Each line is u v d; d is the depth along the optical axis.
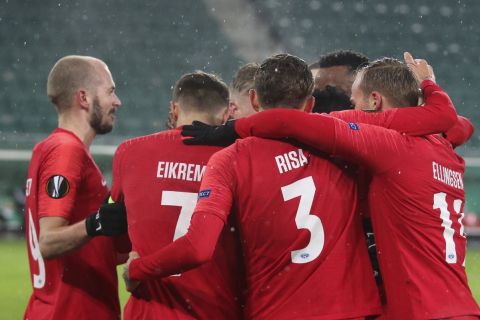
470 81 85.12
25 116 81.31
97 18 88.56
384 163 11.68
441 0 90.81
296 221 11.36
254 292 11.55
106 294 13.45
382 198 11.86
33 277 13.57
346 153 11.45
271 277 11.40
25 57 85.12
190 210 11.88
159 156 12.07
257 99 12.26
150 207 11.91
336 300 11.30
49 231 12.45
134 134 80.31
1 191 66.62
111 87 14.03
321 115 11.54
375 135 11.69
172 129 12.94
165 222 11.84
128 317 12.08
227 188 11.23
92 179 13.40
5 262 46.88
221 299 11.93
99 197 13.51
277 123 11.41
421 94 13.19
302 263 11.32
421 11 90.06
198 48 87.62
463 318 11.73
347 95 16.36
